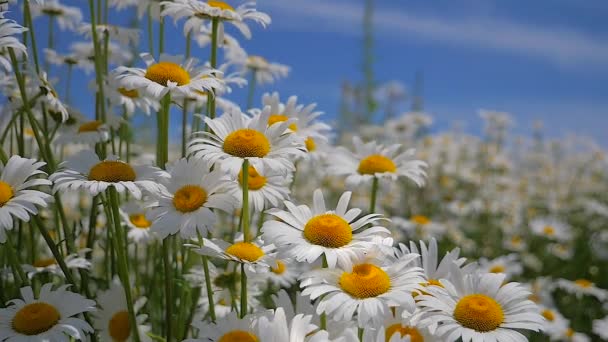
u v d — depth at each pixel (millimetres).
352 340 404
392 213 1203
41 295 438
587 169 1794
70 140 543
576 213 1542
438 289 423
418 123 1274
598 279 1134
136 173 445
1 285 494
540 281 928
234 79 531
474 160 1527
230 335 404
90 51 630
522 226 1296
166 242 470
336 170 583
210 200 443
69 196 763
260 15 508
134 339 451
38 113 570
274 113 565
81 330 427
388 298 401
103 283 533
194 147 440
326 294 426
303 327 403
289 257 408
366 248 411
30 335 418
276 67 680
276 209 432
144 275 624
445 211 1255
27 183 431
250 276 525
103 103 535
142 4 576
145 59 489
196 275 510
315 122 577
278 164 433
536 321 410
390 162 580
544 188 1689
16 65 481
